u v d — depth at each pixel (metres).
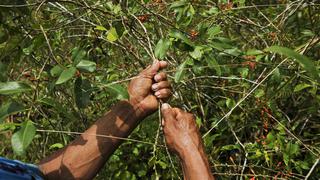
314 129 2.24
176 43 1.55
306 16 2.20
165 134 1.33
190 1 1.97
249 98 2.03
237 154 2.09
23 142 1.09
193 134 1.31
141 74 1.37
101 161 1.36
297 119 2.14
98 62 2.19
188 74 2.00
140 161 2.35
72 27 1.79
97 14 1.76
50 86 1.27
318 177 1.97
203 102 2.21
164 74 1.37
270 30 2.15
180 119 1.32
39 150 2.36
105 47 2.17
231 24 2.19
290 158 1.82
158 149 2.03
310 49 1.87
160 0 2.07
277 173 1.92
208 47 1.61
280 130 1.91
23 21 1.53
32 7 1.65
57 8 1.90
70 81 2.03
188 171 1.27
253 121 2.06
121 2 1.70
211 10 2.02
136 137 2.29
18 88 1.16
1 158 1.20
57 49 1.89
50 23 1.57
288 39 2.10
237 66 1.93
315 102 2.06
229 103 1.96
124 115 1.36
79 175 1.34
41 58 1.89
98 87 1.28
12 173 1.16
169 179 2.29
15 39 1.40
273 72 1.67
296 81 1.87
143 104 1.35
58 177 1.33
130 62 2.16
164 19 1.81
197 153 1.27
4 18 1.46
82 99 1.27
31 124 1.13
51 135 2.32
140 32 1.90
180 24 1.78
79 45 1.81
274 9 2.32
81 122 2.14
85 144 1.35
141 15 1.82
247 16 2.37
